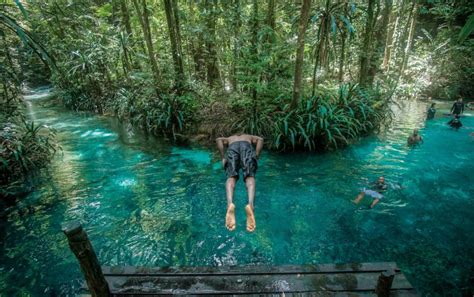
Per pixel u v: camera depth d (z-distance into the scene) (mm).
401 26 15711
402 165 6699
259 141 3980
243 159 3643
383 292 2264
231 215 3014
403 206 5035
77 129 10312
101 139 9109
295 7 8609
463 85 14555
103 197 5570
